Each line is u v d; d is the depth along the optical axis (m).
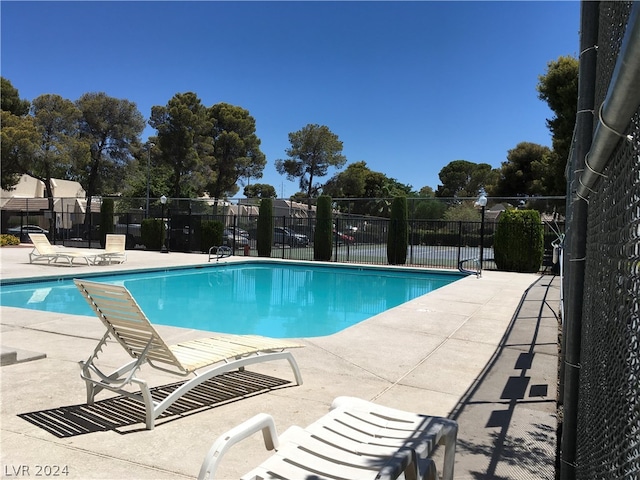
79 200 35.03
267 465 1.87
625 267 1.25
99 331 6.13
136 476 2.57
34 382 4.11
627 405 1.27
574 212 2.23
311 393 3.98
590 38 2.05
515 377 4.45
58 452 2.85
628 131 1.17
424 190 66.62
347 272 17.95
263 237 21.20
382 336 6.14
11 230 30.38
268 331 8.41
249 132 49.88
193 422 3.34
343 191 56.06
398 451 1.94
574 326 2.24
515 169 39.88
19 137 32.19
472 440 3.05
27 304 10.05
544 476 2.58
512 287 11.84
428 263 19.64
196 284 14.32
